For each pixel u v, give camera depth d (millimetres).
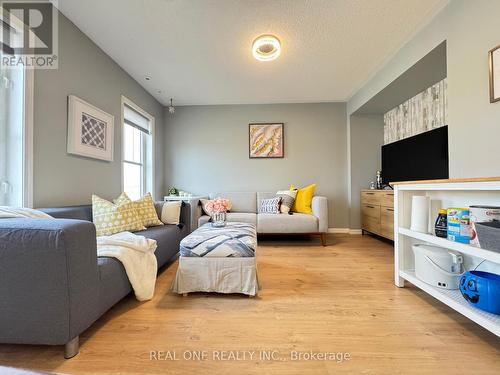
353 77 3027
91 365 986
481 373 945
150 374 943
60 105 1865
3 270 970
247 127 4020
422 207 1615
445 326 1269
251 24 2018
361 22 2002
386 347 1101
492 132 1481
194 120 4055
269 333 1211
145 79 3057
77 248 1020
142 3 1774
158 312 1420
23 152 1571
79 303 1031
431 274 1475
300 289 1748
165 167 4062
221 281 1633
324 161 3967
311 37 2197
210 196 3791
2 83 1549
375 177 3795
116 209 1941
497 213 1196
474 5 1586
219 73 2896
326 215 3143
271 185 4008
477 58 1570
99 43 2275
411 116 3084
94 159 2283
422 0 1775
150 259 1620
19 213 1217
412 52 2209
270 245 3135
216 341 1147
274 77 3020
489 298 1116
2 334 988
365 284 1835
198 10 1851
